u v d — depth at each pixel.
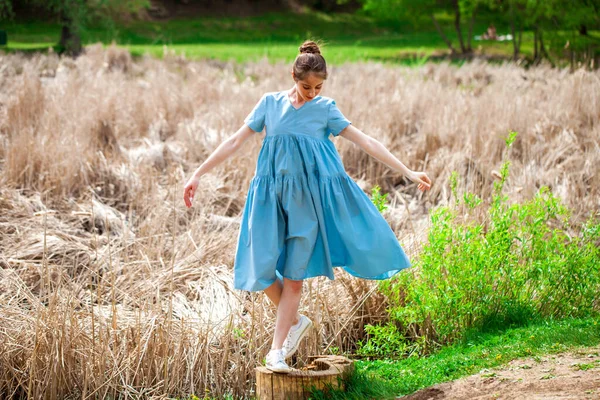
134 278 6.50
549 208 5.94
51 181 8.41
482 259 5.54
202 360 5.31
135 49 27.06
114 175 8.74
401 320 5.63
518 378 4.09
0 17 27.84
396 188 9.52
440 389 4.16
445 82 17.12
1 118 10.95
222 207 8.39
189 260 6.75
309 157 4.34
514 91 13.45
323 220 4.33
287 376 4.32
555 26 23.64
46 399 5.12
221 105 12.25
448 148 10.05
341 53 25.62
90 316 5.64
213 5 43.81
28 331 5.40
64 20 26.30
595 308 5.87
